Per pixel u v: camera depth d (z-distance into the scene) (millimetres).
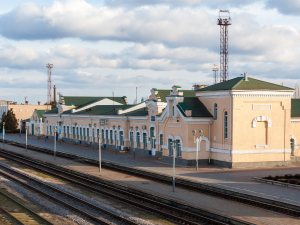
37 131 97562
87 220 21812
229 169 38156
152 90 50812
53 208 24422
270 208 23250
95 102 80438
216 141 41062
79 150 60781
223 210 22828
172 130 43719
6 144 78500
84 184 32656
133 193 29719
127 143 57625
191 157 41000
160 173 36000
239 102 38844
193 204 24219
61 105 81875
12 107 115562
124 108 61844
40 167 45625
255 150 39688
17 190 30922
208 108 42656
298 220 20734
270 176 32281
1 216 22594
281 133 40844
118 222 21281
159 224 20875
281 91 40156
